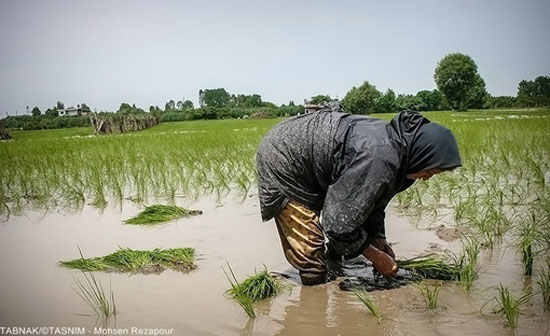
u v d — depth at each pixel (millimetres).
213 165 12414
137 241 6441
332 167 4566
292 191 4715
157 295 4625
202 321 4062
